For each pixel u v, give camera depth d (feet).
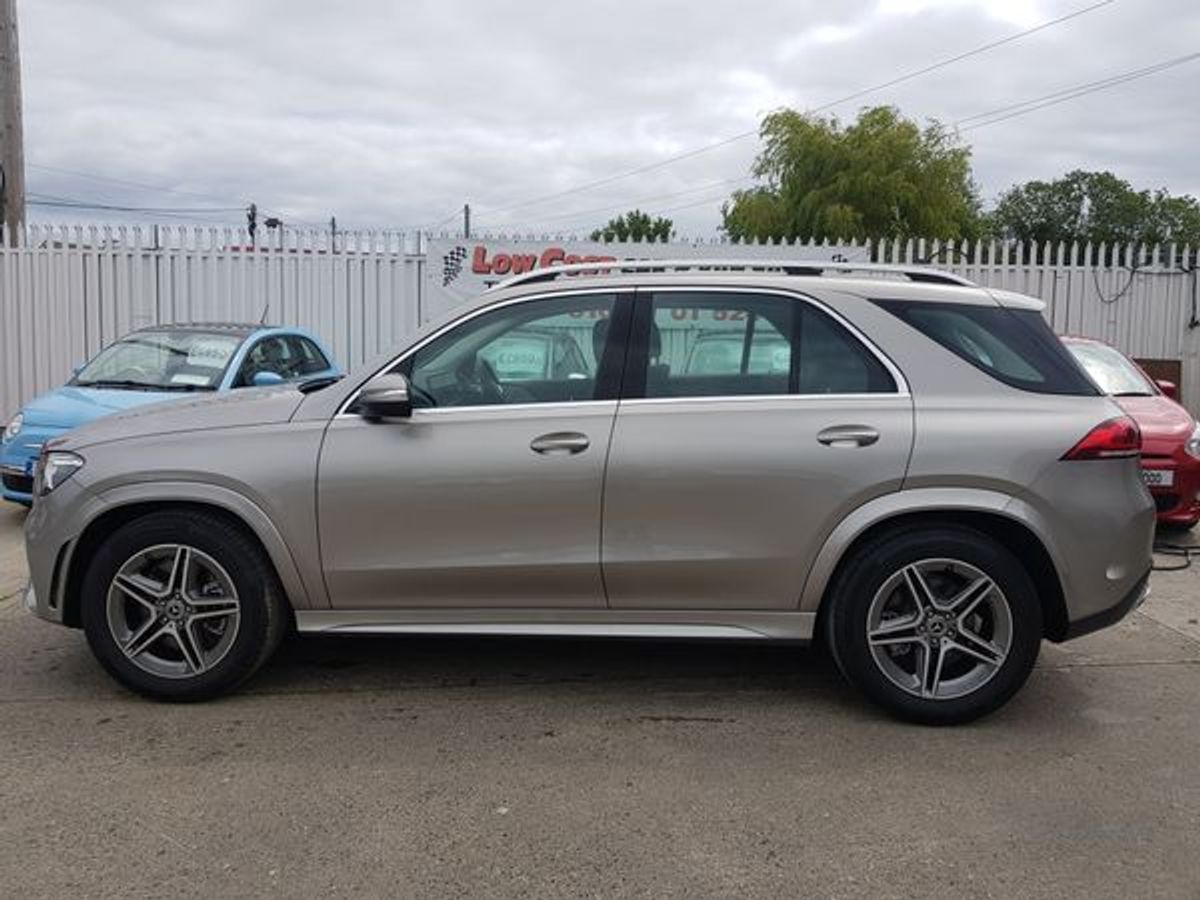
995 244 47.32
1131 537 14.35
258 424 14.98
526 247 45.06
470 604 14.85
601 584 14.62
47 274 43.47
